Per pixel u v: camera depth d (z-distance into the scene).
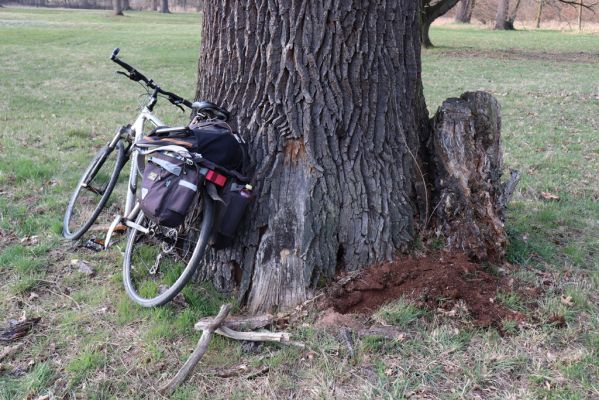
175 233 3.67
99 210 4.42
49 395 2.84
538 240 4.66
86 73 15.95
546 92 13.64
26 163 6.29
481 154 3.85
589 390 2.88
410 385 2.91
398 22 3.58
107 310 3.56
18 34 28.67
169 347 3.20
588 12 54.78
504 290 3.60
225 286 3.69
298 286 3.45
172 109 10.21
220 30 3.59
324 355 3.09
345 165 3.53
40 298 3.71
